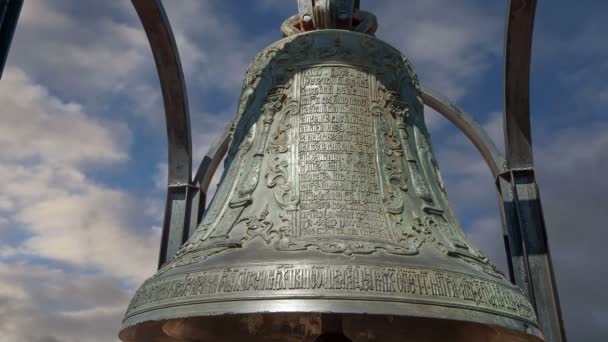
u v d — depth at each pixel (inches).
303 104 190.7
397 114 196.5
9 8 149.0
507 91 254.5
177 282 150.3
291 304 135.1
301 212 163.5
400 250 151.9
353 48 201.0
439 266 149.6
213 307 139.4
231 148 203.3
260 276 140.8
